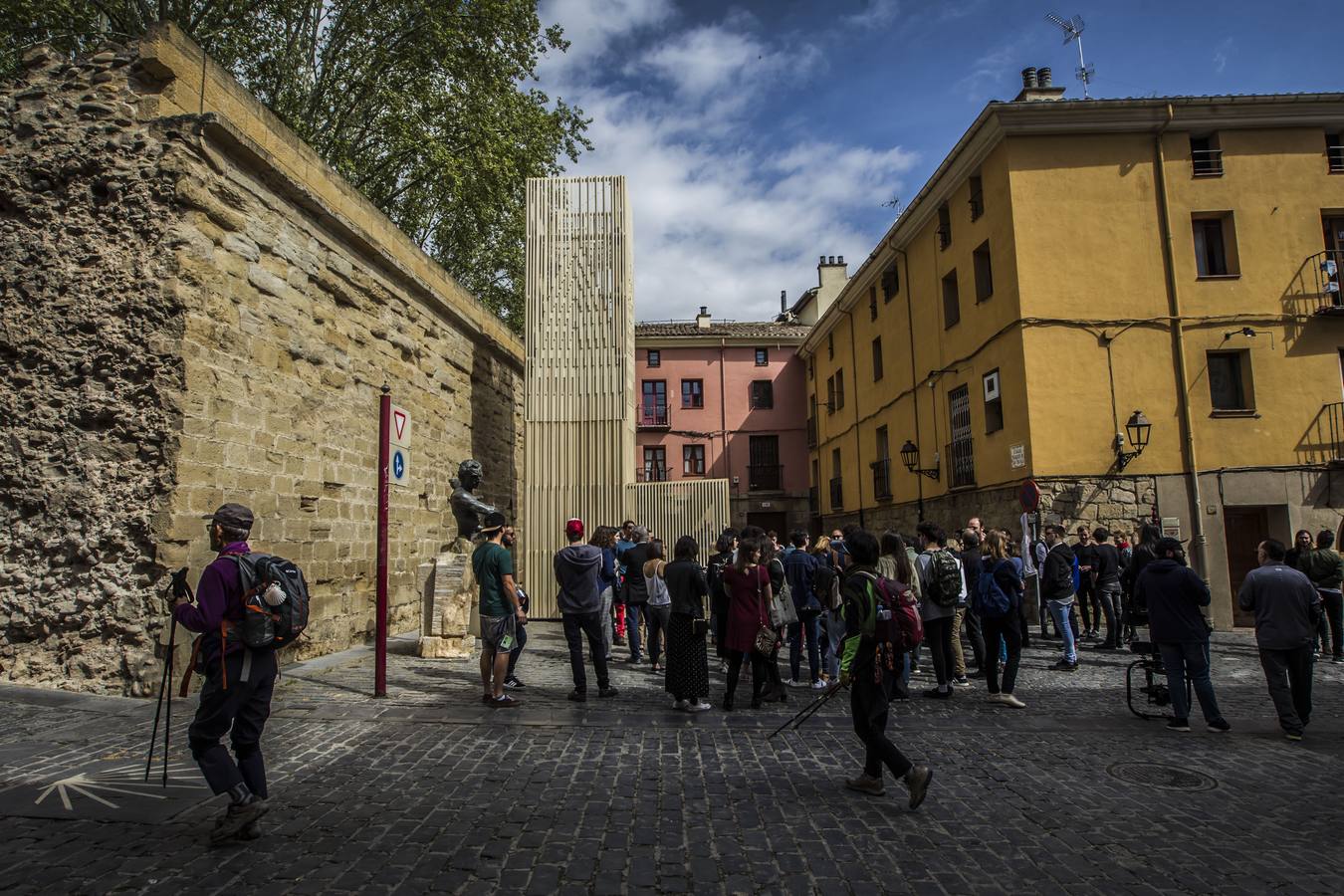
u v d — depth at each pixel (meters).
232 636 3.99
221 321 8.05
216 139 8.08
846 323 29.45
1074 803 4.87
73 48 16.98
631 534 11.85
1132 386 15.46
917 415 21.88
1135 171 16.02
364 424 11.30
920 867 3.87
